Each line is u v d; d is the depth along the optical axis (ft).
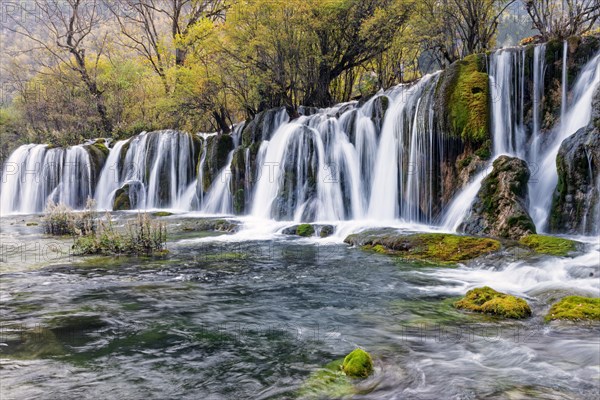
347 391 13.97
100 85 125.18
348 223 48.85
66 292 26.18
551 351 16.74
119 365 16.14
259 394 13.88
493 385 14.17
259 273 30.71
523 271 27.22
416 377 14.83
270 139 66.54
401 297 24.40
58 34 130.93
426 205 46.19
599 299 20.71
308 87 78.13
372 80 84.69
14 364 16.20
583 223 34.76
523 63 43.09
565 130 40.19
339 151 56.03
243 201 65.21
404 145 48.93
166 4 138.72
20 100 133.69
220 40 80.23
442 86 45.47
